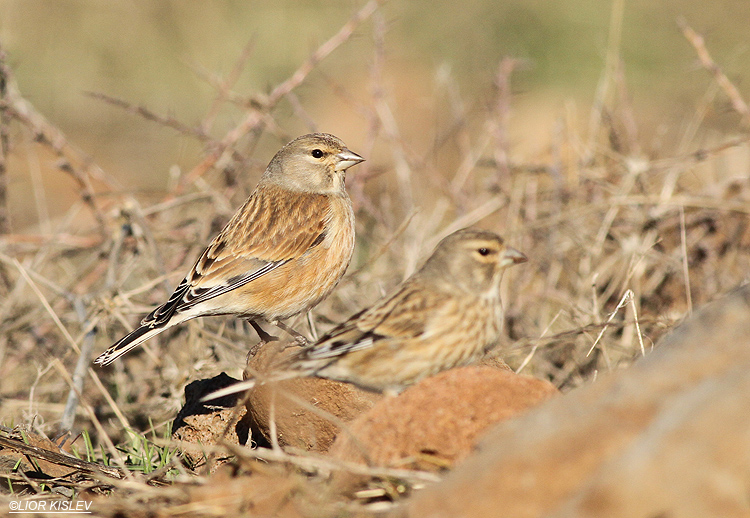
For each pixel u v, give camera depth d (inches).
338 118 800.9
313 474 268.4
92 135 794.2
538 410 221.3
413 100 804.0
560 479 204.8
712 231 464.8
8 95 497.0
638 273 425.4
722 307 227.6
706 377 209.5
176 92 824.9
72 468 301.1
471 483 209.6
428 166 533.6
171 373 408.2
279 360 311.7
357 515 236.5
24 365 461.4
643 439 199.2
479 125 724.0
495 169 541.3
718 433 194.2
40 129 493.7
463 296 292.8
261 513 242.8
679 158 470.3
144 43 853.8
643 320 361.1
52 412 417.4
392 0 893.2
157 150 779.4
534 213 482.3
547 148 566.3
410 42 888.9
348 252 417.1
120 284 432.1
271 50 854.5
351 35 521.7
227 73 830.5
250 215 402.3
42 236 509.7
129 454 337.7
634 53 827.4
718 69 484.4
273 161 421.4
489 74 775.7
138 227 468.1
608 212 466.6
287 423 304.0
